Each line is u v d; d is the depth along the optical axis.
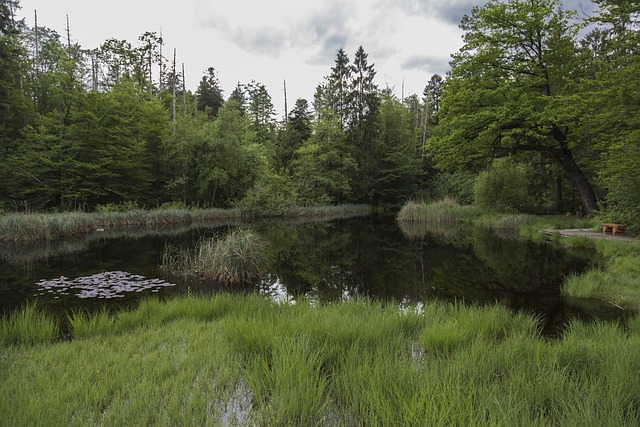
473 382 2.81
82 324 4.68
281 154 39.25
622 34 11.24
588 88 16.44
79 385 2.92
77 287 7.67
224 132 27.53
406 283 8.38
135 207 23.03
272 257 11.91
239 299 6.15
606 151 14.92
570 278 7.81
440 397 2.52
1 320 5.01
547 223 18.45
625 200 13.25
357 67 40.22
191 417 2.42
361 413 2.53
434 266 10.39
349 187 37.28
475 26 18.39
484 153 19.08
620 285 7.01
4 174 18.86
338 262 11.16
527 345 3.62
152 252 12.42
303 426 2.39
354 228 21.81
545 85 17.69
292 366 2.95
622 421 2.24
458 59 19.12
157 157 26.78
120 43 31.80
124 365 3.42
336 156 36.62
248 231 10.12
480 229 20.27
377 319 4.56
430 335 3.89
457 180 35.97
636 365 3.04
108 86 27.09
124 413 2.50
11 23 19.80
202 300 5.89
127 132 23.22
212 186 27.38
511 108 16.66
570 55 17.41
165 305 5.75
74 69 22.69
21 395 2.71
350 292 7.57
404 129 43.66
